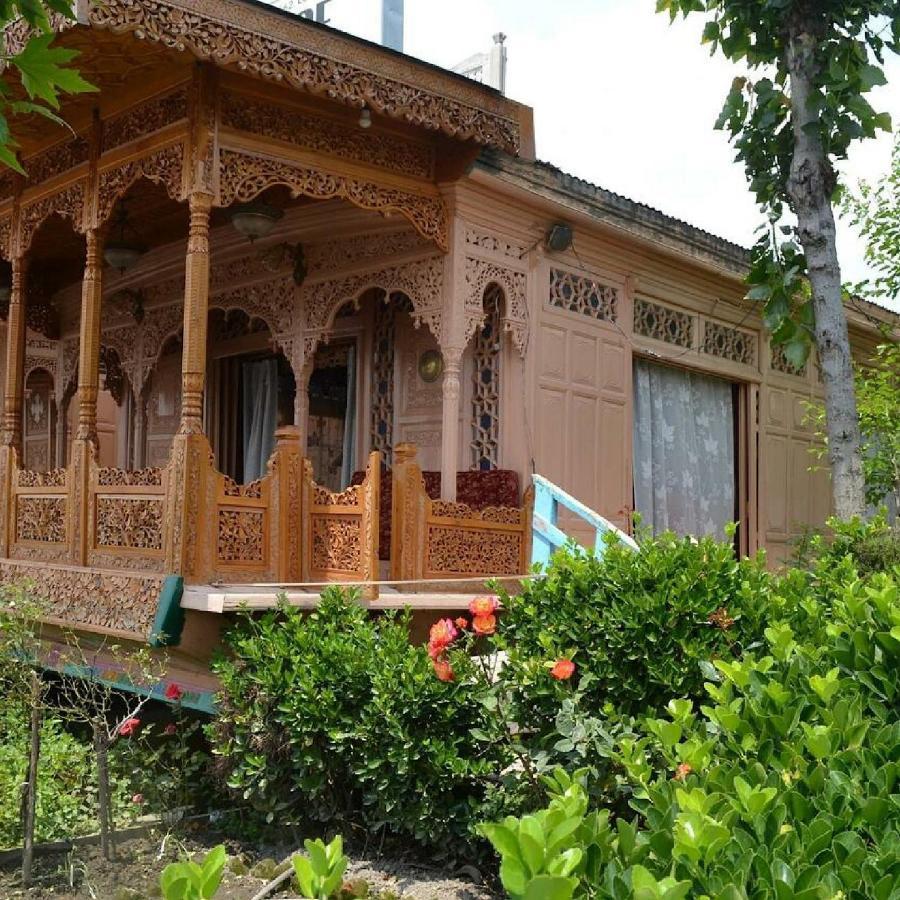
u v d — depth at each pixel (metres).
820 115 5.98
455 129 6.67
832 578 4.18
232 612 5.37
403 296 8.23
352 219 7.63
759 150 6.36
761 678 2.68
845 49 6.02
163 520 5.84
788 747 2.27
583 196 7.80
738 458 10.30
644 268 8.65
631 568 4.14
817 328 6.06
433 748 4.18
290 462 6.21
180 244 9.09
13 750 5.41
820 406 10.49
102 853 4.64
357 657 4.56
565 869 1.52
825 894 1.62
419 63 6.45
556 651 3.97
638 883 1.52
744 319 10.02
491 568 6.93
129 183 6.38
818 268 6.03
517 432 7.45
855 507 5.89
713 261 9.09
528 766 4.00
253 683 4.82
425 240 7.25
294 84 5.78
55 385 11.24
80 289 10.59
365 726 4.33
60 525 6.83
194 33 5.36
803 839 1.87
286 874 4.12
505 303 7.44
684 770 2.29
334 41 6.00
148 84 6.16
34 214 7.41
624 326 8.47
